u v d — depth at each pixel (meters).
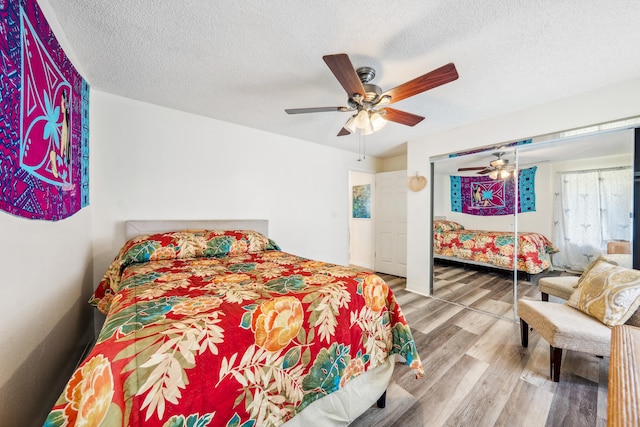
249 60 1.67
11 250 0.90
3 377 0.85
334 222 3.94
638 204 1.90
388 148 3.99
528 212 2.65
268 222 3.17
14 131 0.86
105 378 0.68
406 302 3.03
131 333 0.80
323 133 3.22
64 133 1.38
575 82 1.92
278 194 3.29
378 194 4.58
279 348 1.00
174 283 1.34
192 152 2.61
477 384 1.59
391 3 1.20
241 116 2.66
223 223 2.74
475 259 3.08
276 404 0.97
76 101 1.62
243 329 0.93
